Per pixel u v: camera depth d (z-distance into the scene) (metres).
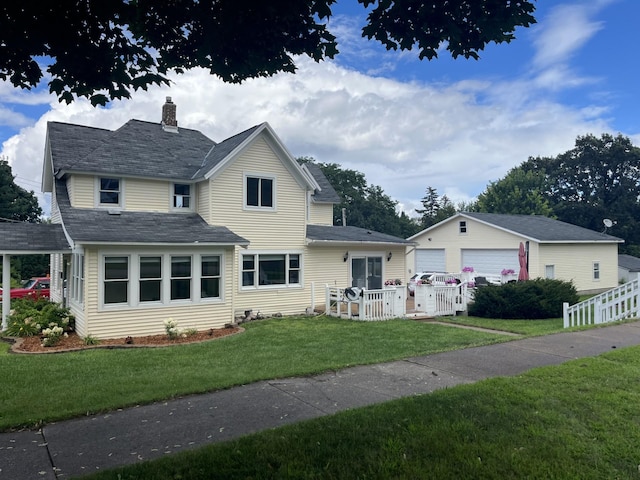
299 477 3.60
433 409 5.03
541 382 6.07
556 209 51.88
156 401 5.64
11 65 4.71
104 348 10.55
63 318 12.95
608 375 6.38
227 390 6.11
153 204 15.37
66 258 14.67
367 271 19.47
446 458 3.90
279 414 5.14
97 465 3.92
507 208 50.97
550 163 56.59
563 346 8.67
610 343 8.90
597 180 53.22
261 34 4.72
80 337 11.91
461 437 4.30
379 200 64.88
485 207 52.94
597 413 4.92
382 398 5.70
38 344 11.03
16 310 13.93
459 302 16.70
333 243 17.86
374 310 14.84
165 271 12.94
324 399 5.67
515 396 5.46
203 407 5.41
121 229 12.91
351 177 62.66
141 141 16.69
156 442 4.39
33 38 4.34
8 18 4.14
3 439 4.51
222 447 4.10
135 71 4.98
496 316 15.95
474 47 4.97
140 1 4.41
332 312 16.17
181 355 9.24
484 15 4.59
